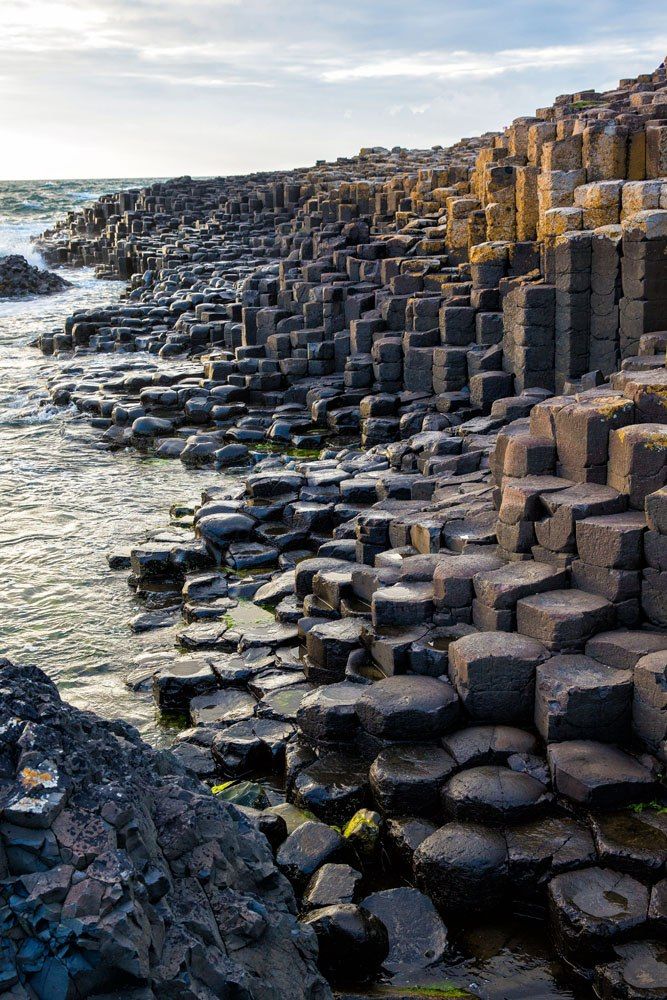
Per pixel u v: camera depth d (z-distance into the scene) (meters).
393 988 5.59
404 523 10.61
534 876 6.16
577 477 8.71
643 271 14.30
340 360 21.55
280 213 48.78
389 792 6.95
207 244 44.66
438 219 27.66
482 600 8.20
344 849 6.63
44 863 3.84
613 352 15.20
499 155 24.80
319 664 9.02
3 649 10.59
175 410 20.56
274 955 4.57
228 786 7.66
